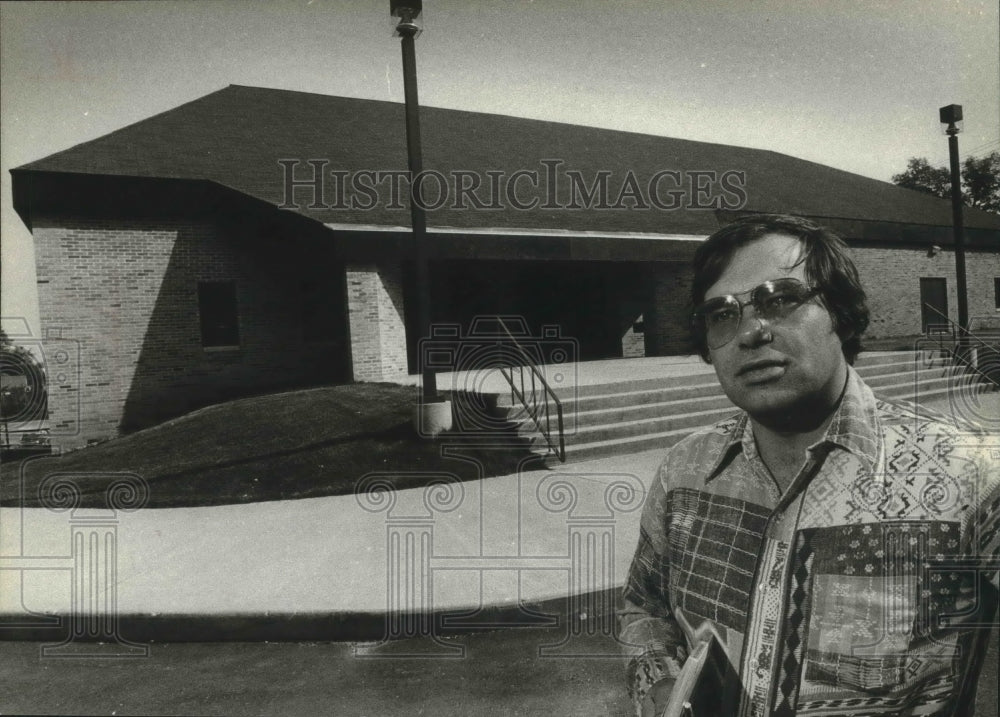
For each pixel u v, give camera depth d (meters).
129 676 3.67
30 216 10.70
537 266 13.41
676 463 1.35
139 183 11.00
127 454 8.11
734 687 1.17
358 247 9.85
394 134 12.19
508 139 12.12
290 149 11.43
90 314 11.02
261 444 7.86
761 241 1.18
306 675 3.62
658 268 12.05
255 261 11.96
